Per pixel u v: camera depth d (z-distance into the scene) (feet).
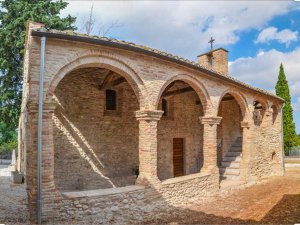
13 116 70.95
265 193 40.78
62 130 35.86
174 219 27.84
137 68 29.99
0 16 68.28
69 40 24.79
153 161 31.01
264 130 53.36
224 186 41.55
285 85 108.06
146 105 30.89
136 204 28.81
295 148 105.81
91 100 38.75
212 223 26.37
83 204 25.22
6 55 67.51
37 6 66.74
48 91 24.06
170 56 33.22
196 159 52.90
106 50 27.50
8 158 117.70
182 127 50.83
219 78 39.32
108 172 39.42
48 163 23.79
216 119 39.14
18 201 34.73
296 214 28.19
